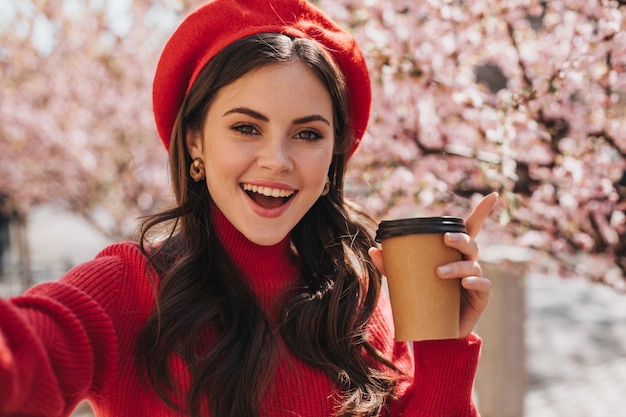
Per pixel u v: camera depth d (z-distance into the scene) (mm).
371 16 2982
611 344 8203
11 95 6742
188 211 1610
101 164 6445
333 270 1727
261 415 1467
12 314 1032
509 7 2811
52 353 1138
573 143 2893
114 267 1474
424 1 2934
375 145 3107
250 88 1442
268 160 1448
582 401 6211
